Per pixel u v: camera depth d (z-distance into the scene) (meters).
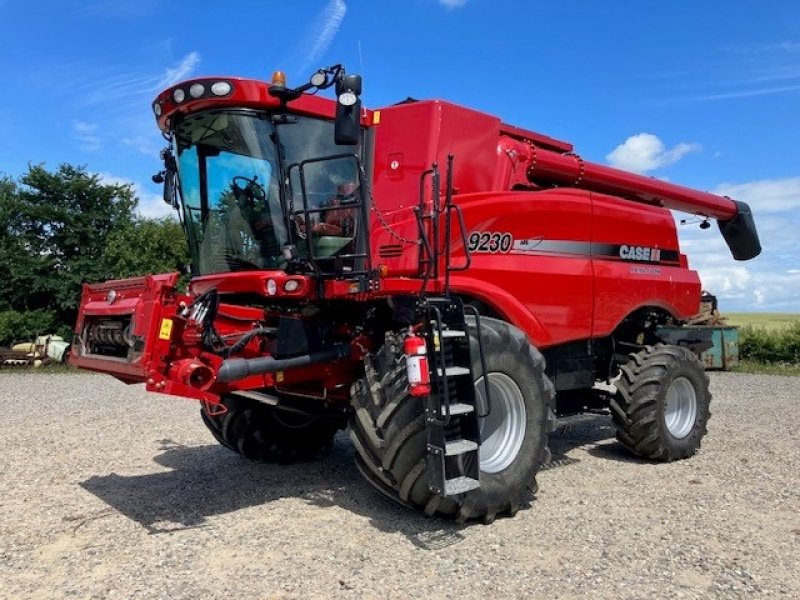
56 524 4.91
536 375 5.29
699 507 5.27
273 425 6.61
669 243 8.09
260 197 5.33
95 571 4.04
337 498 5.53
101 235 25.27
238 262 5.60
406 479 4.66
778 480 6.11
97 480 6.16
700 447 7.28
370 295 5.06
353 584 3.83
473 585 3.82
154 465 6.74
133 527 4.83
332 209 5.19
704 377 7.30
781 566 4.10
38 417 9.87
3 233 24.34
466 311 5.67
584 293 6.72
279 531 4.71
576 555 4.26
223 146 5.46
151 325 4.52
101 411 10.48
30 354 19.27
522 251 6.21
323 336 5.49
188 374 4.54
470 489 4.57
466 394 4.76
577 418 8.40
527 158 6.73
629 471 6.50
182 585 3.82
